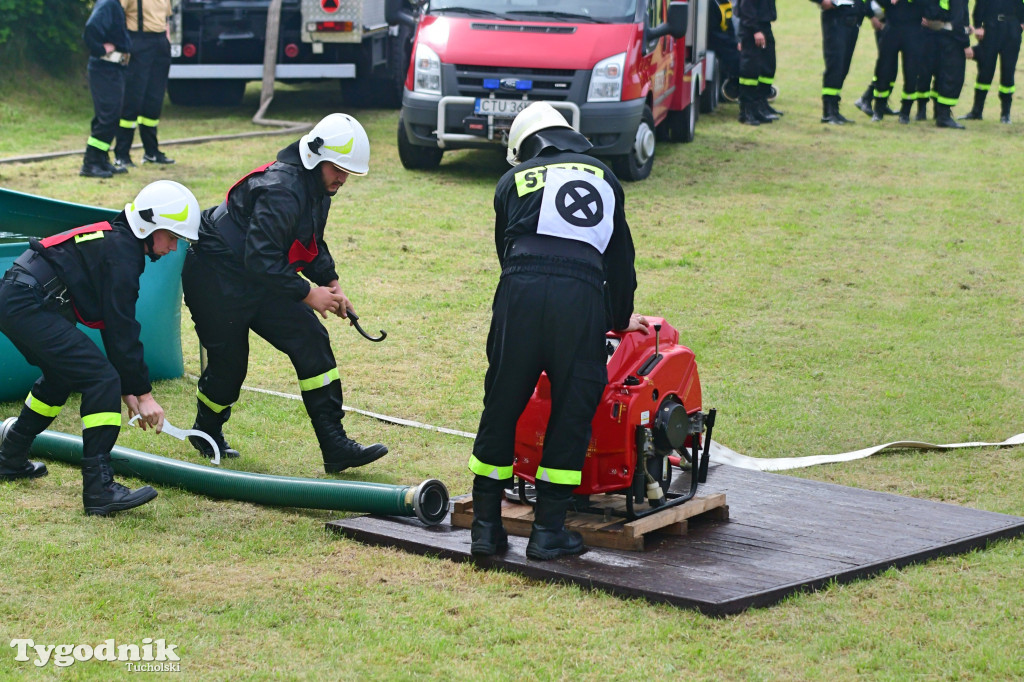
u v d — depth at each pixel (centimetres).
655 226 1356
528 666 461
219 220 658
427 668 457
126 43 1440
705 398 862
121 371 611
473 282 1136
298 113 2003
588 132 1456
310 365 681
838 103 2069
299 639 479
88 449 613
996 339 1009
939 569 561
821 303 1103
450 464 727
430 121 1495
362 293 1089
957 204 1494
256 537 590
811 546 576
